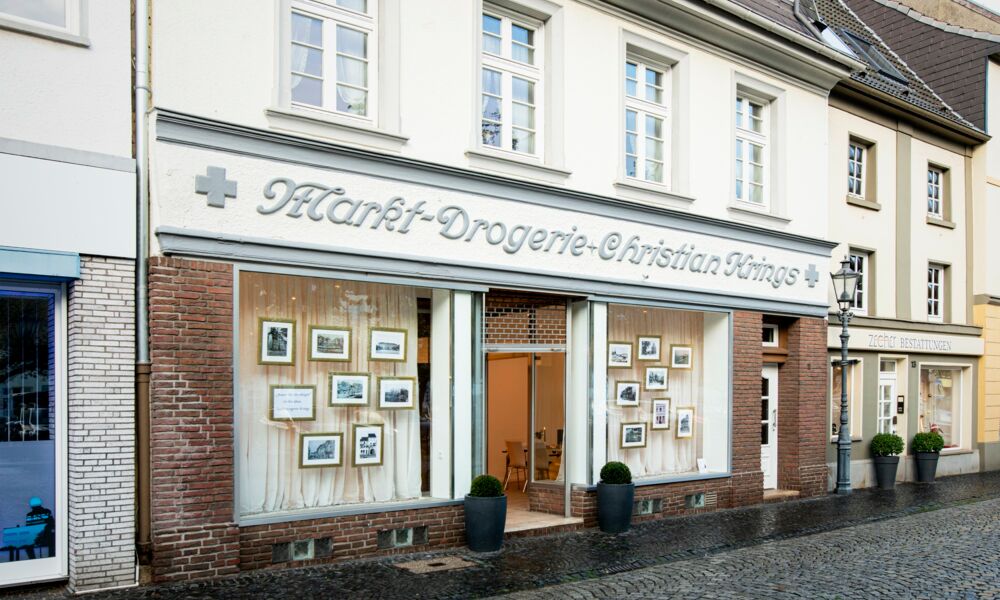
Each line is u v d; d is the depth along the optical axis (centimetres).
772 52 1377
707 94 1295
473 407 1004
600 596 784
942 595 799
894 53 2189
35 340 755
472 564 895
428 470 990
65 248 737
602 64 1150
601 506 1098
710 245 1292
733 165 1332
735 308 1331
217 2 821
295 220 860
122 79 774
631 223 1180
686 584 834
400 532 936
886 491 1570
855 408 1625
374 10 947
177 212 788
